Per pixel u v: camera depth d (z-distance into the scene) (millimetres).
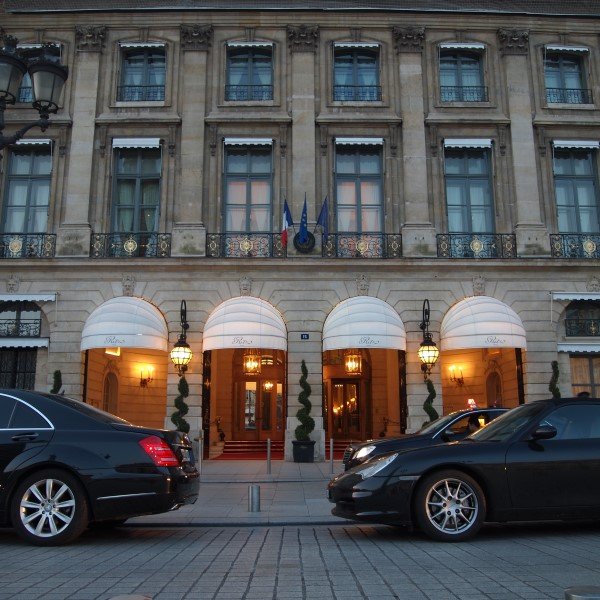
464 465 7082
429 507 7035
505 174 21781
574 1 22922
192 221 20844
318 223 20656
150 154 21906
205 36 22219
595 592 3281
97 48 22125
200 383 19875
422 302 20500
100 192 21250
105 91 21953
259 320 19234
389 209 21422
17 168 21766
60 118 21516
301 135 21625
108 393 22562
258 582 5238
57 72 10484
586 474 7156
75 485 7008
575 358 20906
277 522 8906
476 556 6223
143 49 22438
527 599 4598
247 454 23438
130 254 20828
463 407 23938
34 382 20250
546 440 7336
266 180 21828
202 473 16656
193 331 20156
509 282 20688
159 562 6117
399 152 21781
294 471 17078
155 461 7164
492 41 22766
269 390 26484
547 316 20500
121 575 5535
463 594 4762
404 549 6656
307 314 20328
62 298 20219
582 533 7590
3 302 20312
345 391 26750
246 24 22422
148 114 21750
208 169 21500
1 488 7008
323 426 19859
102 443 7168
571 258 20656
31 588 5059
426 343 19703
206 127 21797
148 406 23266
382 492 7020
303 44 22312
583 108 22328
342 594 4812
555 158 22359
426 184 21344
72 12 22125
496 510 7035
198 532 8242
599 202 22109
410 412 19859
